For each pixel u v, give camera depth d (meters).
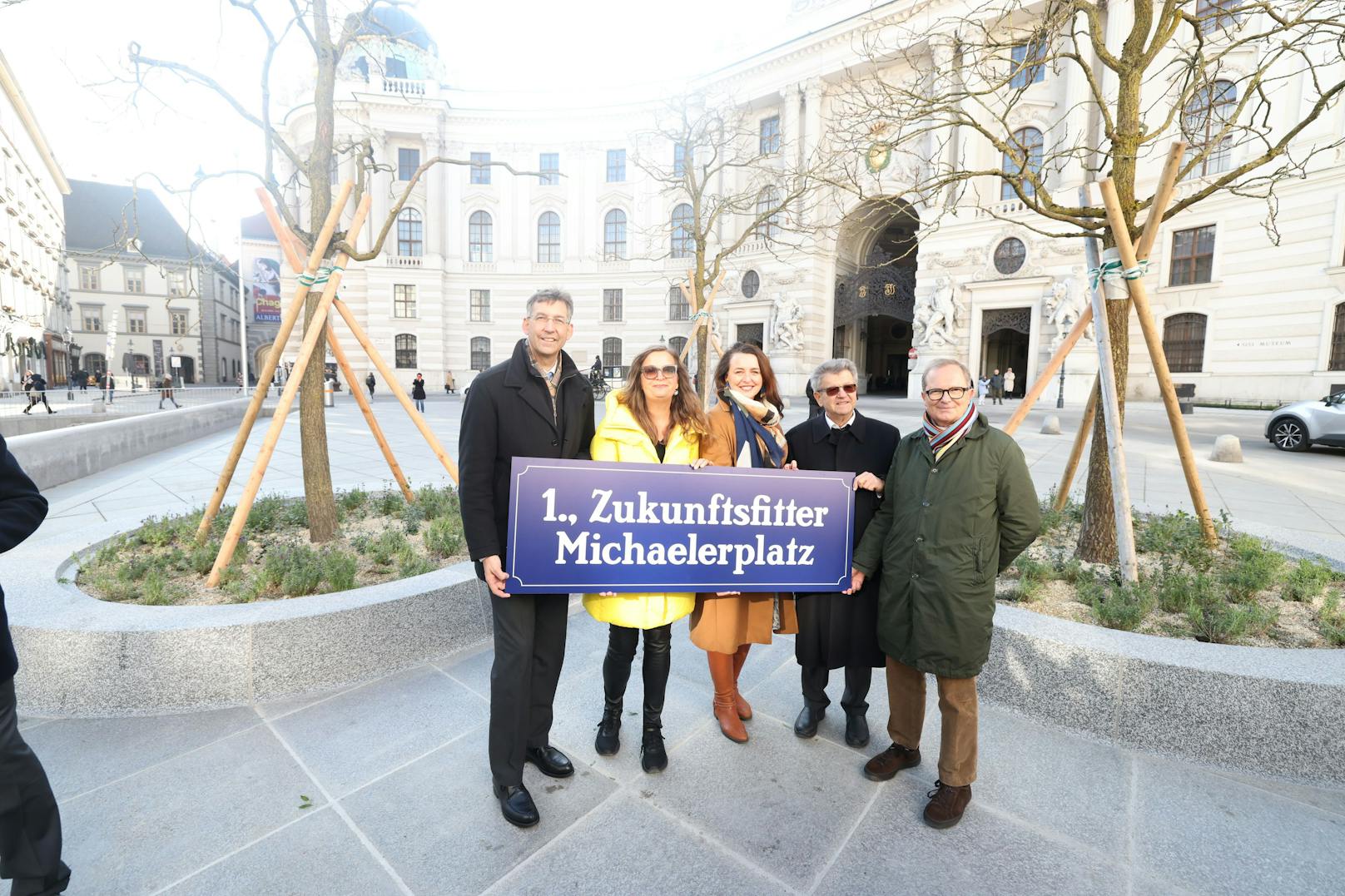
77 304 54.66
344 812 2.34
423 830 2.25
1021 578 3.84
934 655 2.25
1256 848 2.17
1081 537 4.49
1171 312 23.61
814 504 2.64
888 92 5.33
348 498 5.84
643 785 2.52
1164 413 19.80
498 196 39.81
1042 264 26.00
